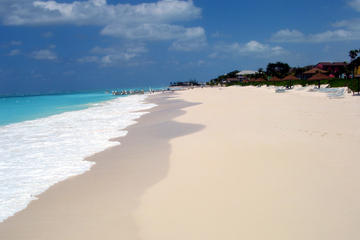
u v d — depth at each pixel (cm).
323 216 505
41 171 923
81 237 505
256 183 670
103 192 708
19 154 1166
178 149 1067
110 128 1747
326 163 769
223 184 682
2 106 4356
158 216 554
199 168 818
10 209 645
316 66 7756
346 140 995
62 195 710
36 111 3334
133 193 682
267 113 1823
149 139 1325
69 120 2231
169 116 2152
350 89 2969
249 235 464
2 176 885
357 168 718
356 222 479
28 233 534
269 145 988
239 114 1884
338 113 1636
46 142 1393
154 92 9919
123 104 4056
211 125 1541
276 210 537
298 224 485
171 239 471
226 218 523
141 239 480
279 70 9725
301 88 4631
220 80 14438
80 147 1250
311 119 1472
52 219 583
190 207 579
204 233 480
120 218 562
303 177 683
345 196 573
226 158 884
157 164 905
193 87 13675
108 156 1070
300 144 974
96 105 4088
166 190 679
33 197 709
